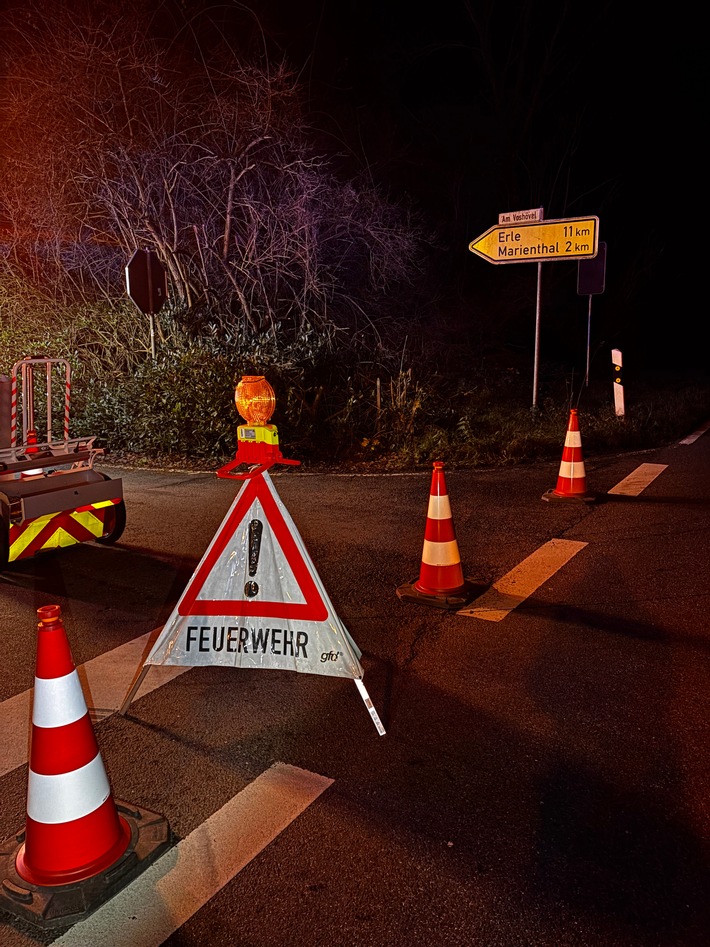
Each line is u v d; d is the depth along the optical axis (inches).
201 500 307.6
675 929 90.1
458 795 115.0
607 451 405.1
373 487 326.6
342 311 565.6
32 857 96.9
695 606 185.3
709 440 436.5
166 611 191.0
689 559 219.5
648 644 165.2
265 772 121.8
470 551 232.4
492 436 417.7
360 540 246.8
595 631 172.6
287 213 497.7
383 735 131.6
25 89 485.1
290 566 133.0
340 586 204.1
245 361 407.5
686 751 125.3
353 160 653.9
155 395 401.1
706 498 290.5
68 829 96.0
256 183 524.1
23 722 139.6
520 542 240.1
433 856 102.4
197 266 513.7
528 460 380.2
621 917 91.9
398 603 191.6
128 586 209.0
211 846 105.1
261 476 133.4
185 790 117.6
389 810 111.9
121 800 113.0
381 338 552.7
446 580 192.7
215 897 96.3
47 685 96.0
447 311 679.7
